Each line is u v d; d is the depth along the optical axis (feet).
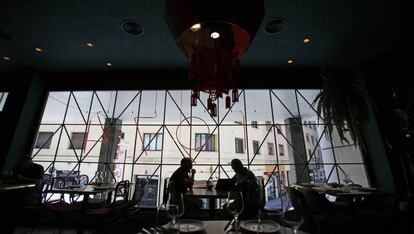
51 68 15.26
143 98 19.69
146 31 11.23
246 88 15.66
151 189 26.78
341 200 11.97
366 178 13.85
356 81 14.55
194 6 3.76
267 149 36.73
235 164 9.82
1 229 10.43
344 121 12.17
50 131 28.81
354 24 10.68
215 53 5.64
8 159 13.35
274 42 12.18
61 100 20.11
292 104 20.89
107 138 23.95
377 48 12.69
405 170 11.49
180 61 14.39
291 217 3.47
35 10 9.80
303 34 11.46
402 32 11.27
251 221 4.14
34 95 15.24
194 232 3.68
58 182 13.38
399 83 12.43
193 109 23.70
